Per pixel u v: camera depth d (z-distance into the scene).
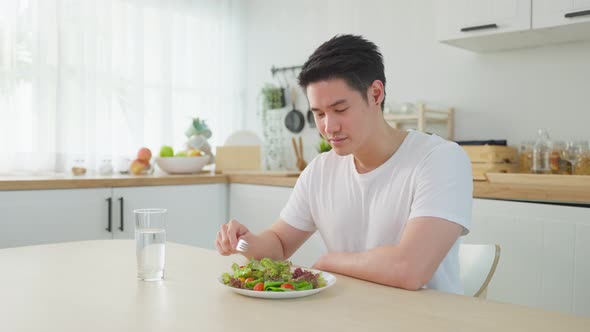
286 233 1.45
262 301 0.91
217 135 4.05
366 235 1.36
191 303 0.90
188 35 3.89
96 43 3.38
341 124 1.14
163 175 3.17
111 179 2.76
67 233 2.62
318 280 1.01
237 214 3.24
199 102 3.95
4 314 0.84
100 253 1.35
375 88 1.20
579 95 2.68
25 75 3.12
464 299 0.94
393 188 1.29
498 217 2.16
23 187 2.46
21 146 3.11
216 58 4.04
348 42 1.15
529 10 2.46
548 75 2.78
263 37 4.14
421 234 1.10
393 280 1.04
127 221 2.85
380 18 3.46
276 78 4.05
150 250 1.06
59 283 1.04
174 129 3.82
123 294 0.96
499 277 2.15
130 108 3.55
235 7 4.16
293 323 0.79
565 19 2.36
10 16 3.06
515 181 2.47
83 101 3.31
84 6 3.33
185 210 3.08
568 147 2.57
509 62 2.91
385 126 1.31
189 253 1.36
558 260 2.00
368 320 0.81
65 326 0.78
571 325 0.78
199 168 3.31
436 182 1.18
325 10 3.76
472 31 2.65
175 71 3.82
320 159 1.47
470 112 3.06
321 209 1.44
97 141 3.40
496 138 2.96
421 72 3.26
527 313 0.84
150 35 3.68
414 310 0.86
